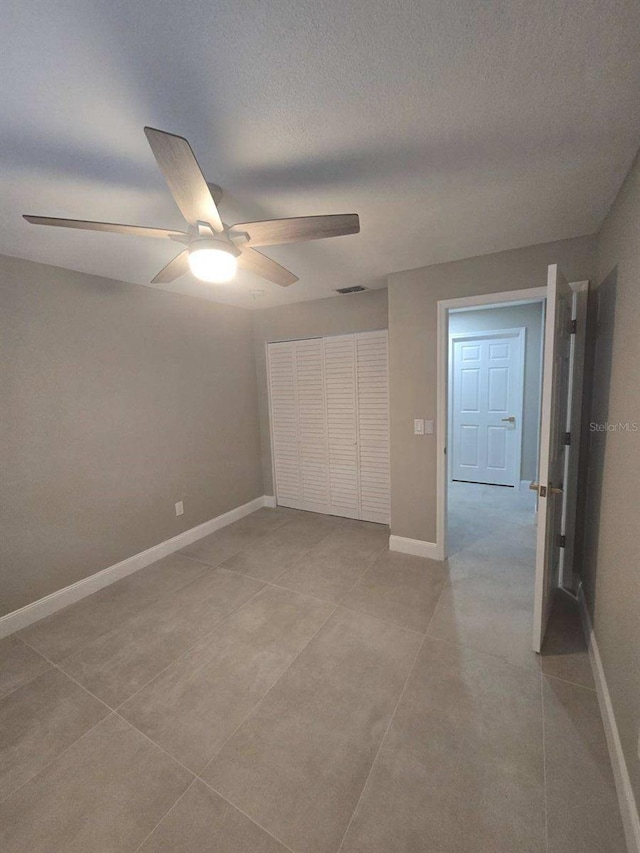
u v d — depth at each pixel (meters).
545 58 0.98
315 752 1.45
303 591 2.56
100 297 2.67
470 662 1.87
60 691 1.78
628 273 1.48
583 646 1.96
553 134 1.28
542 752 1.42
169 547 3.22
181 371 3.31
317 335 3.73
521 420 4.71
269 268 1.92
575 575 2.45
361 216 1.85
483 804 1.25
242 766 1.40
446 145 1.33
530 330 4.59
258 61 0.97
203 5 0.82
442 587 2.56
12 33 0.87
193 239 1.44
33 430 2.33
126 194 1.57
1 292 2.18
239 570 2.89
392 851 1.14
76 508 2.57
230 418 3.87
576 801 1.25
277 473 4.29
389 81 1.04
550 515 1.95
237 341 3.93
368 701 1.67
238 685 1.78
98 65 0.96
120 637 2.16
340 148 1.33
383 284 3.16
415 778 1.34
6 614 2.23
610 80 1.05
